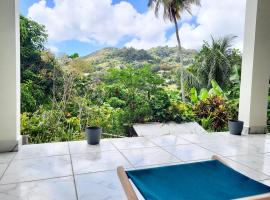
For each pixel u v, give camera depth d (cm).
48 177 253
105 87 650
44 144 369
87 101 625
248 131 461
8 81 326
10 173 260
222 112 704
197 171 173
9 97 327
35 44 710
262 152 348
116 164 292
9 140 330
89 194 220
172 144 381
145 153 334
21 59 641
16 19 332
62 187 232
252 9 449
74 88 625
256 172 275
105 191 226
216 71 990
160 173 170
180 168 177
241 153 342
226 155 333
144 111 654
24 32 682
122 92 653
